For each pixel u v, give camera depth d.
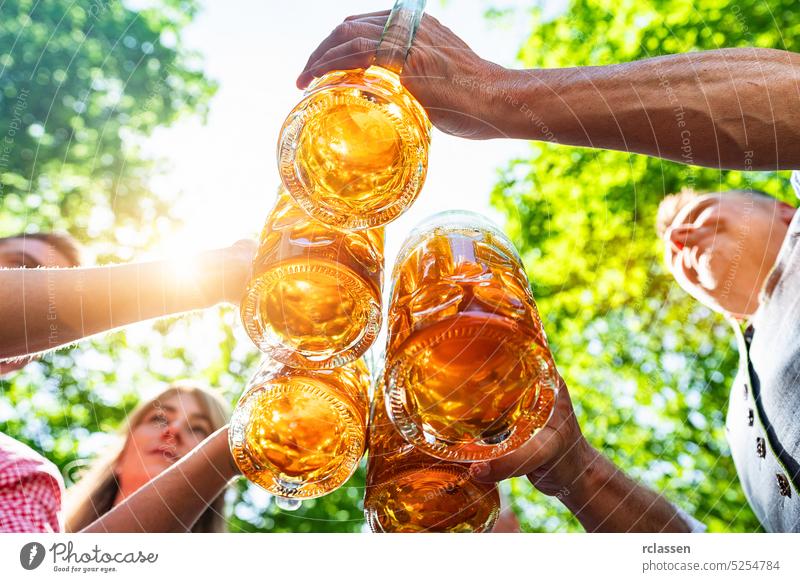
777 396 0.78
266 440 0.52
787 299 0.76
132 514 0.62
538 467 0.61
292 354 0.49
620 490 0.68
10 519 0.58
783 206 0.83
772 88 0.51
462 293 0.46
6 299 0.49
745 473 0.88
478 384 0.46
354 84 0.45
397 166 0.47
